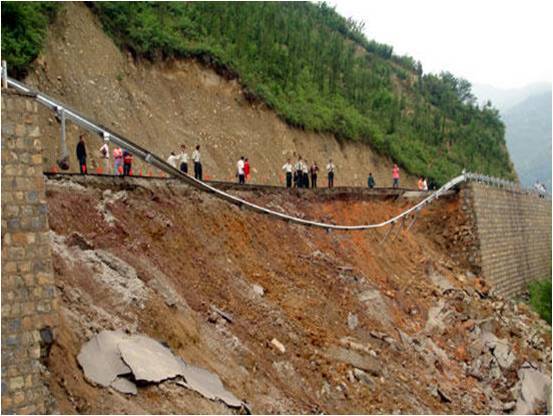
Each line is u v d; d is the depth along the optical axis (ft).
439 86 259.19
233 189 76.48
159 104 107.34
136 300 48.44
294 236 79.00
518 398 80.43
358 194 102.47
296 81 152.35
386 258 94.02
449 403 69.62
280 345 58.29
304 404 54.19
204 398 44.68
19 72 84.07
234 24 142.92
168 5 126.93
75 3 100.37
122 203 57.31
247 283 63.52
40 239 38.50
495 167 223.92
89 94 94.02
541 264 143.54
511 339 93.71
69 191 53.11
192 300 55.11
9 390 36.32
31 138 38.68
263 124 126.62
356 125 156.56
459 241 113.09
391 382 65.31
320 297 70.59
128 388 41.47
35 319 37.86
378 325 74.69
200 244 62.44
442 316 88.33
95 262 48.65
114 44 104.68
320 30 215.92
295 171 100.94
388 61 263.49
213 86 120.06
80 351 41.37
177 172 65.10
